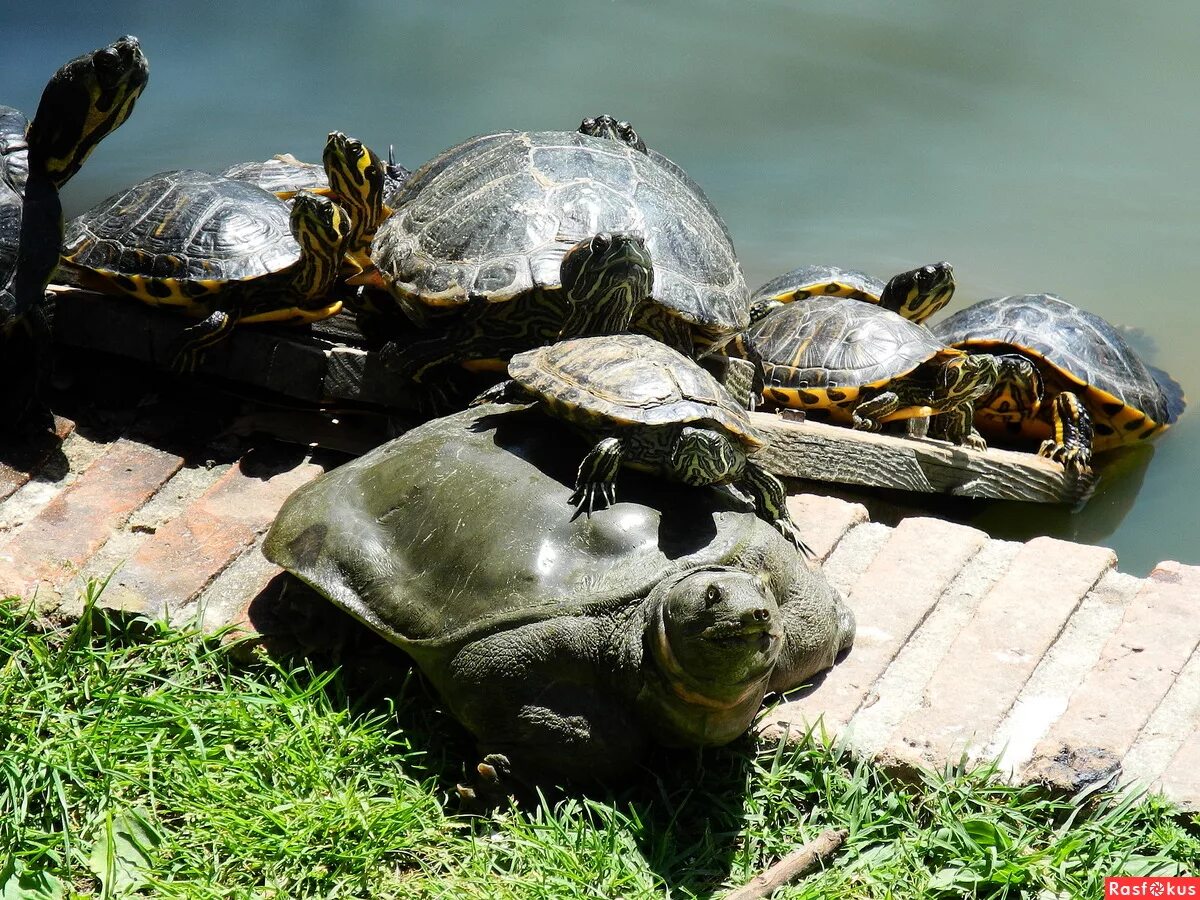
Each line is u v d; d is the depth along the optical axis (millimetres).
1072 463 9508
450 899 4496
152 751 4992
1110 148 16266
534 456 5570
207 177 7902
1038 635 5836
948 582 6254
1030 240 13547
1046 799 5039
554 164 7238
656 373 5410
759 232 13438
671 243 6977
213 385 7629
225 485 6891
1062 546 6473
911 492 8680
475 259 6758
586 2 21328
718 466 5293
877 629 5926
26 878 4414
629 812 4977
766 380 9922
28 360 7047
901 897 4586
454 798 5098
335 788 4961
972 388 9258
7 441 7035
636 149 8445
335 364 7316
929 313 10781
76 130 6949
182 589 6027
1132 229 13898
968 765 5137
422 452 5695
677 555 5121
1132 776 5074
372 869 4645
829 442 7812
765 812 5016
